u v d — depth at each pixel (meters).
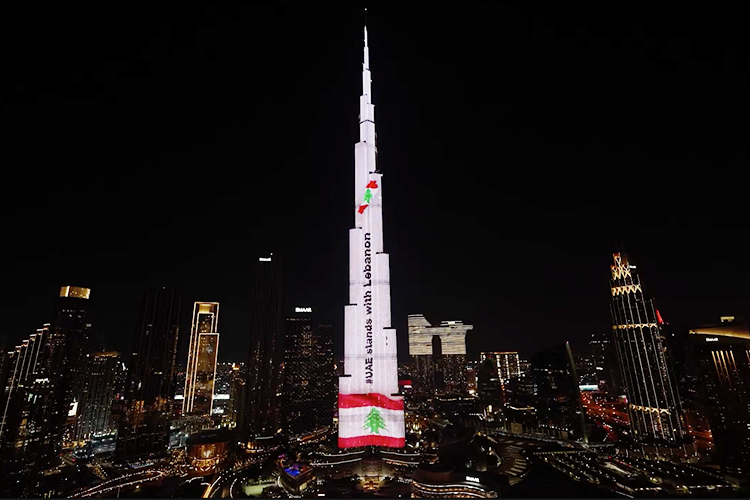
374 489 179.50
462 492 170.50
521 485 183.12
